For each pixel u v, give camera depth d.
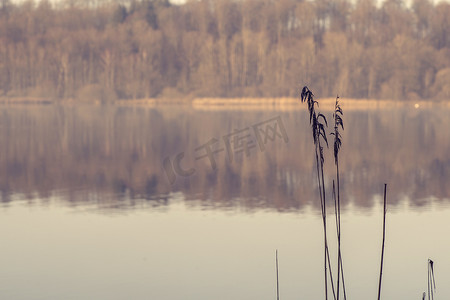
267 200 37.84
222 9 198.25
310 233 29.77
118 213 34.25
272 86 166.88
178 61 188.00
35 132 82.38
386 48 166.38
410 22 189.62
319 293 22.25
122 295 21.97
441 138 72.88
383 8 193.50
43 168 50.91
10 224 31.77
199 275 24.02
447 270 24.31
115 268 24.86
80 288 22.70
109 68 182.88
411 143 67.75
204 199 38.22
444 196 38.38
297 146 65.88
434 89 156.88
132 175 47.69
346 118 104.94
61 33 192.12
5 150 62.84
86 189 41.56
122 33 189.88
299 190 41.16
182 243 28.25
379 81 160.50
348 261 25.55
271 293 22.16
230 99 169.38
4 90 182.12
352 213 33.84
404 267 24.70
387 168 50.34
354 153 59.81
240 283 23.23
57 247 27.70
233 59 176.62
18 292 22.31
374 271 24.38
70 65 183.62
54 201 37.53
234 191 40.94
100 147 65.81
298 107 146.75
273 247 27.52
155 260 25.89
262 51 175.38
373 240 28.34
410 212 33.88
